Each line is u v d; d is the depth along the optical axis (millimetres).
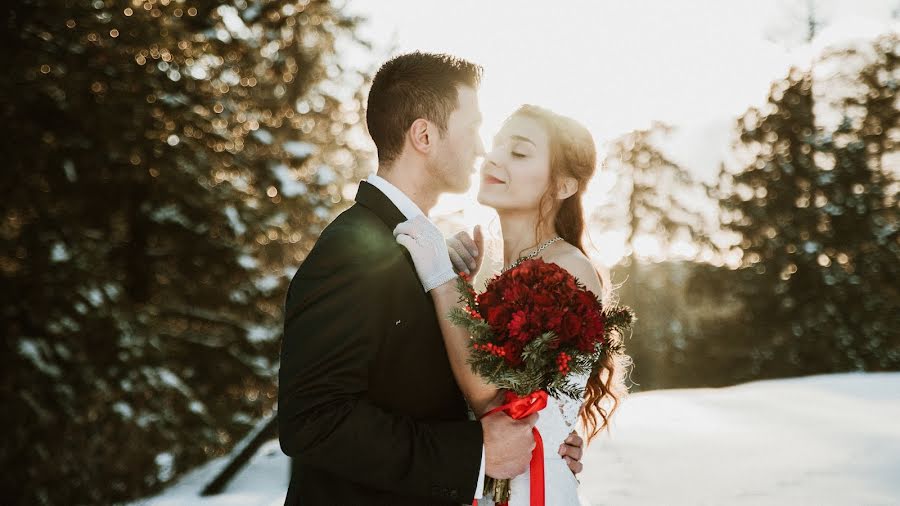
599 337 2195
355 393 1888
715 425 7477
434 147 2213
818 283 26750
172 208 10578
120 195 10305
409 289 2029
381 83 2258
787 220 27609
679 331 29828
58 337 9398
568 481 2660
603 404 3162
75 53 9109
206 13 11219
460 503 2062
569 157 3164
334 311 1882
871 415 7781
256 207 11359
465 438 1965
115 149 9734
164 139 10203
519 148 3168
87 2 9062
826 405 8469
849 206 26719
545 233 3213
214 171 10922
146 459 10188
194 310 11695
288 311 1959
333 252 1940
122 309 10227
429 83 2203
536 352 2043
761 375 27859
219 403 11938
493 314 2102
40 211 9680
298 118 14727
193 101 10438
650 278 30484
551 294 2162
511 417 2047
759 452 6332
